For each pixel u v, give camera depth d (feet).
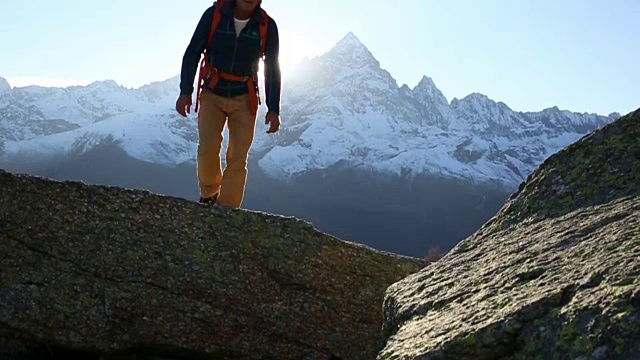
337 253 14.46
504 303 7.42
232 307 13.78
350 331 14.25
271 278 14.06
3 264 13.14
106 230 13.55
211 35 15.61
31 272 13.20
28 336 13.06
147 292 13.46
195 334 13.57
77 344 13.11
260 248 14.08
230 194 16.11
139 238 13.62
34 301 13.06
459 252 10.44
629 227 7.98
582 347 6.01
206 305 13.66
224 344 13.70
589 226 8.71
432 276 9.77
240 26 15.60
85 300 13.21
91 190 13.65
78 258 13.35
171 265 13.62
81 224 13.48
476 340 6.95
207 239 13.89
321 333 14.14
